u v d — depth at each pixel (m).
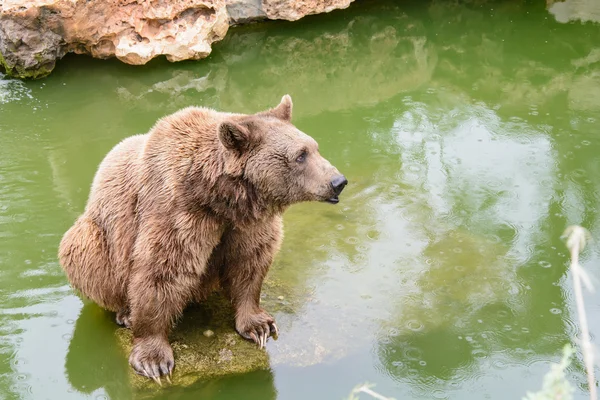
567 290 6.37
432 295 6.25
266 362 5.52
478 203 7.70
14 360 5.70
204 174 5.05
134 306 5.37
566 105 9.90
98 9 9.96
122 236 5.47
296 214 7.45
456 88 10.49
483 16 12.74
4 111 9.45
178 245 5.12
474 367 5.54
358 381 5.39
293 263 6.62
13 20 9.58
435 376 5.44
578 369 5.50
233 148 4.96
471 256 6.80
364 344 5.70
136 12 10.18
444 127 9.38
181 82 10.45
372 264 6.64
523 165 8.43
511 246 6.99
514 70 10.99
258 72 10.91
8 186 7.92
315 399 5.24
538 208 7.61
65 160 8.49
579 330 5.89
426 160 8.58
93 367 5.68
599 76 10.70
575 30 12.24
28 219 7.39
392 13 12.70
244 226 5.22
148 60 10.42
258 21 11.91
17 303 6.27
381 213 7.48
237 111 9.80
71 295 6.43
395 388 5.34
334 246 6.89
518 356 5.64
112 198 5.56
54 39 9.97
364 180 8.13
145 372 5.40
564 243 7.03
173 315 5.46
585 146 8.80
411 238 7.07
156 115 9.60
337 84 10.67
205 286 5.73
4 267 6.69
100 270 5.71
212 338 5.72
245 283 5.63
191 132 5.23
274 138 5.06
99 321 6.12
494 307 6.14
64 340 5.92
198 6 10.52
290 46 11.60
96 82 10.20
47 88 10.01
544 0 13.19
